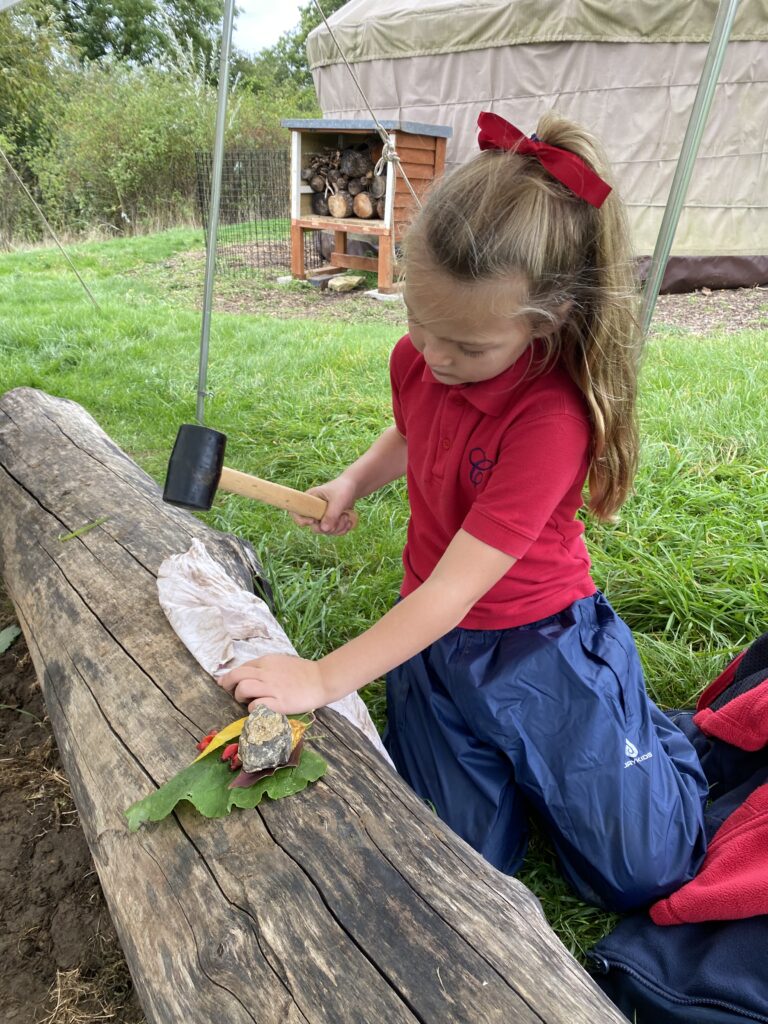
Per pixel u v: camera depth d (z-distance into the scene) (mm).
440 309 1195
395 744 1859
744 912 1384
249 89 22922
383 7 9266
